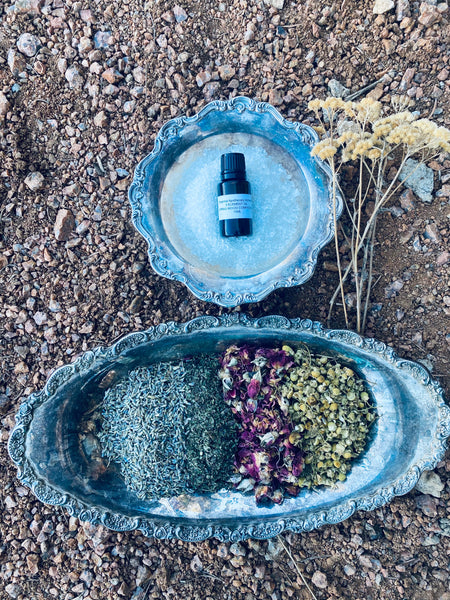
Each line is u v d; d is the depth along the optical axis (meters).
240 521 0.38
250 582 0.42
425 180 0.42
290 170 0.40
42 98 0.43
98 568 0.42
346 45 0.42
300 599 0.42
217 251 0.40
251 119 0.38
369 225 0.39
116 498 0.39
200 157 0.40
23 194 0.43
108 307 0.43
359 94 0.43
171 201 0.40
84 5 0.42
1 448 0.43
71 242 0.43
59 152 0.43
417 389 0.36
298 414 0.38
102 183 0.43
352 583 0.42
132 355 0.38
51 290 0.43
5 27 0.43
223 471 0.38
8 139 0.43
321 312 0.43
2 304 0.44
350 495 0.38
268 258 0.40
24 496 0.43
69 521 0.43
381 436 0.39
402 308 0.43
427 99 0.43
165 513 0.38
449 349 0.43
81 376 0.37
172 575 0.42
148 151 0.43
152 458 0.37
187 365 0.39
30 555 0.43
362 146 0.33
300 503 0.38
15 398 0.44
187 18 0.43
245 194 0.38
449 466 0.42
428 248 0.43
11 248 0.44
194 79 0.43
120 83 0.43
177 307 0.44
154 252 0.38
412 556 0.42
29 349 0.44
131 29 0.43
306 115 0.43
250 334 0.38
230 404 0.39
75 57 0.43
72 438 0.39
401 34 0.42
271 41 0.43
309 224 0.39
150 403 0.38
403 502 0.42
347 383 0.39
